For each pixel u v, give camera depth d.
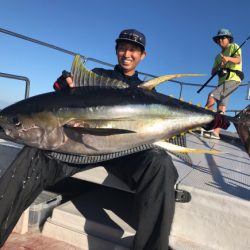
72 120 1.35
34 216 1.59
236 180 1.69
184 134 1.53
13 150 1.87
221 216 1.37
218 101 3.67
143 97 1.43
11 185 1.38
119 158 1.48
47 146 1.39
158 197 1.29
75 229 1.52
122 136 1.39
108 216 1.60
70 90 1.43
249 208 1.32
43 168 1.45
